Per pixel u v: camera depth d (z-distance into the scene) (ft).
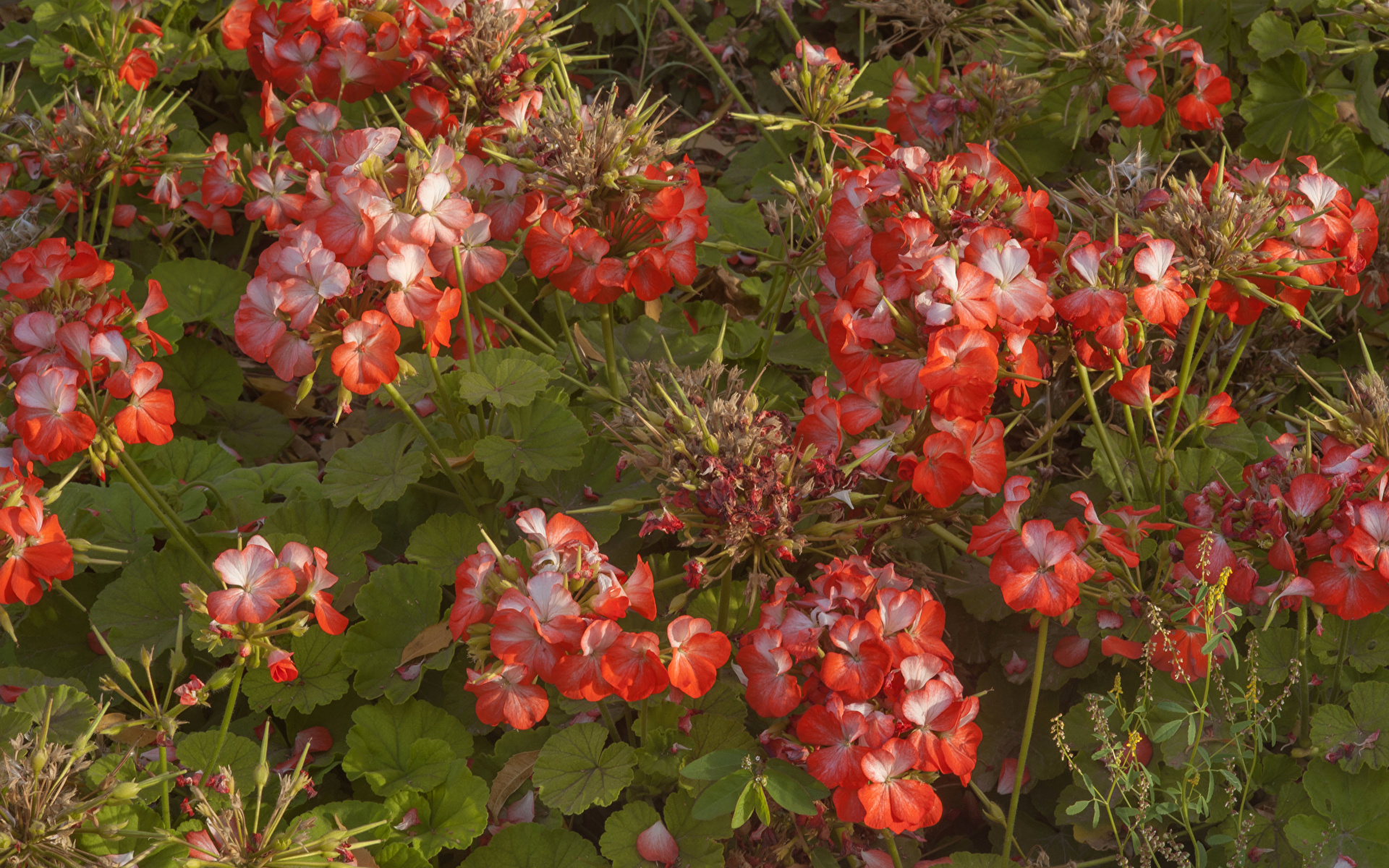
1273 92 6.61
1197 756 5.49
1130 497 5.60
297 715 5.56
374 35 5.81
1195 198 5.41
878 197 5.34
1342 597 5.19
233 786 5.03
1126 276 5.38
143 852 5.05
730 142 7.80
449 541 5.70
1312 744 5.47
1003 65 6.31
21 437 5.15
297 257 5.17
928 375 5.11
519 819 5.41
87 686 5.64
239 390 6.36
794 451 5.21
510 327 5.97
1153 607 5.25
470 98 5.76
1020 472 6.00
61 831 4.95
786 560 5.71
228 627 5.12
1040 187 6.33
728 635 5.58
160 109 6.17
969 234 5.19
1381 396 5.27
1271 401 6.03
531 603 5.02
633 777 5.34
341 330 5.22
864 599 5.13
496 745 5.49
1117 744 5.36
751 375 6.11
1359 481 5.22
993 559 5.22
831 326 5.25
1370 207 5.54
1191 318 5.89
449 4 5.76
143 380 5.22
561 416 5.74
